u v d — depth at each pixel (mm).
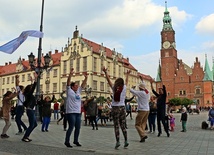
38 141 10438
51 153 7680
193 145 9633
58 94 71625
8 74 89875
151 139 11500
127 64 90812
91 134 13578
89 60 65875
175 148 8906
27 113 10320
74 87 9375
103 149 8609
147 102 10688
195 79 97875
